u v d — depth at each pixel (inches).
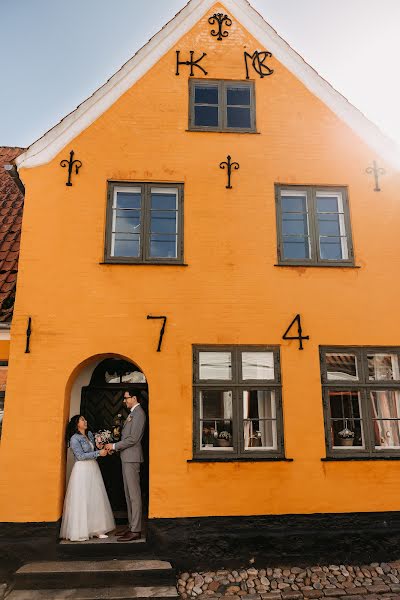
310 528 270.4
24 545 257.3
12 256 341.4
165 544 262.4
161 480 269.3
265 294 295.0
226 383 283.0
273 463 275.1
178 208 304.7
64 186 300.4
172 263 293.4
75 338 281.1
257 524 268.2
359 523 273.0
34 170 301.3
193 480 270.2
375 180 316.5
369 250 306.5
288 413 282.0
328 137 319.9
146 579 242.2
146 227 300.0
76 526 260.7
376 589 243.0
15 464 265.0
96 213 298.4
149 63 320.8
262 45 329.7
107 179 303.7
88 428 317.7
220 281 294.4
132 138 309.7
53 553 257.0
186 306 289.7
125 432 278.4
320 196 318.7
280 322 292.5
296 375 287.0
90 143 307.3
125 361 327.0
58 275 288.2
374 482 277.9
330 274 300.8
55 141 305.1
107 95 313.7
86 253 292.4
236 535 265.9
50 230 293.7
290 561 265.9
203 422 285.0
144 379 325.4
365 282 301.6
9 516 259.8
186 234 299.0
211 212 303.1
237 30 330.6
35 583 238.5
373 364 299.6
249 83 326.3
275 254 300.4
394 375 297.4
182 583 249.4
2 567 255.1
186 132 313.1
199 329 287.7
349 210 312.7
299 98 323.9
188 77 321.4
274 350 289.3
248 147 314.3
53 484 264.8
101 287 288.4
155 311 287.7
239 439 277.4
